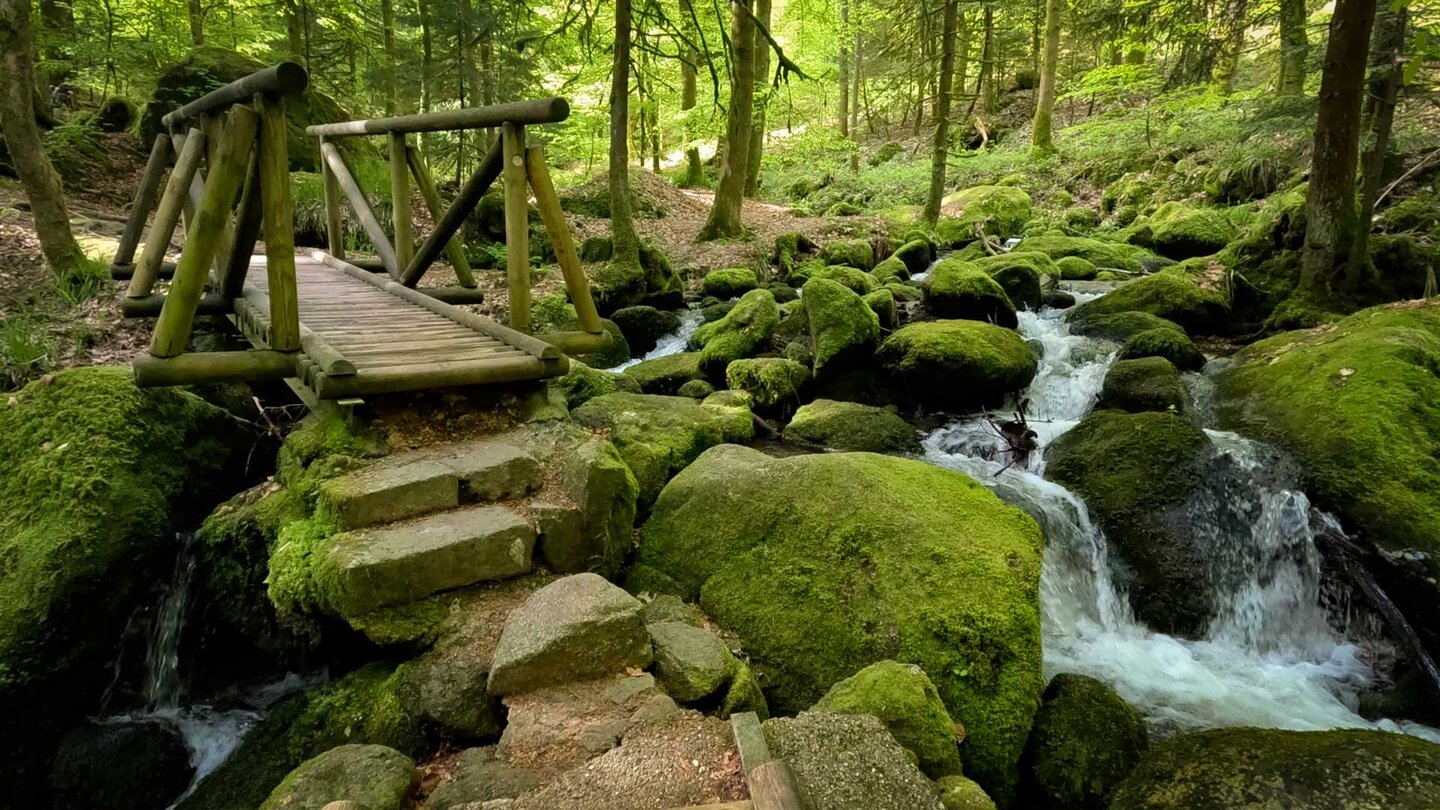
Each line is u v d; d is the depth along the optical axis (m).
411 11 12.66
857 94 25.78
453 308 5.33
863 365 7.32
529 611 2.99
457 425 4.18
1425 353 5.52
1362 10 6.91
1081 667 4.20
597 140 20.33
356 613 3.08
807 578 3.78
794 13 21.56
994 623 3.39
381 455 3.81
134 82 13.12
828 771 2.22
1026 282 9.37
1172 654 4.38
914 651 3.35
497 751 2.51
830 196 19.75
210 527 3.94
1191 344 7.09
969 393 6.91
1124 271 10.84
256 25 15.35
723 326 7.97
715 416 5.72
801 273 11.27
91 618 3.62
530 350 4.28
